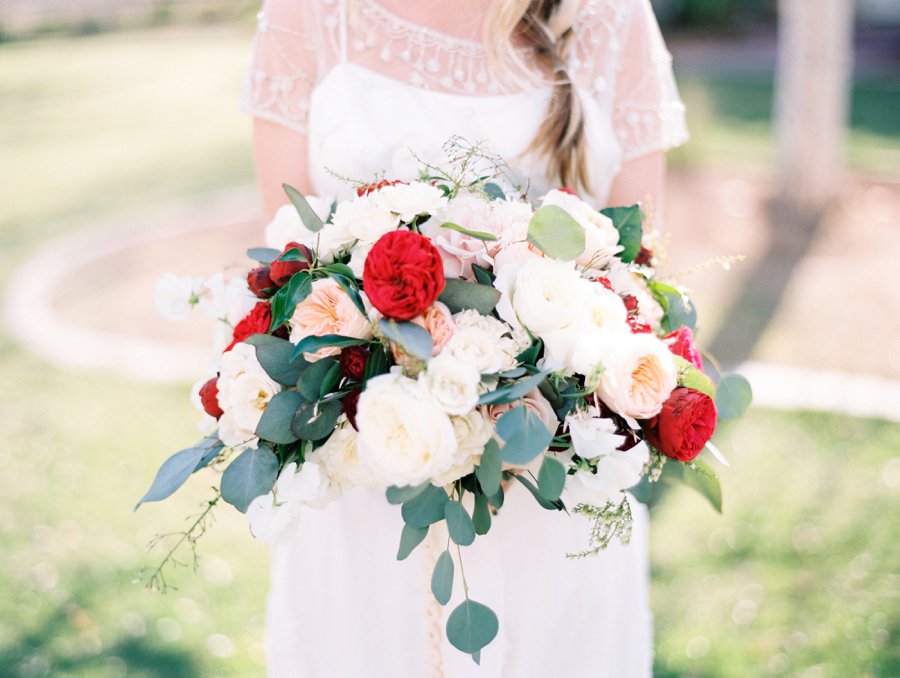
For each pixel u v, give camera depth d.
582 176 1.91
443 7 1.86
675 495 3.80
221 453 1.55
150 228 7.14
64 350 5.12
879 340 4.99
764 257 6.22
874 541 3.46
